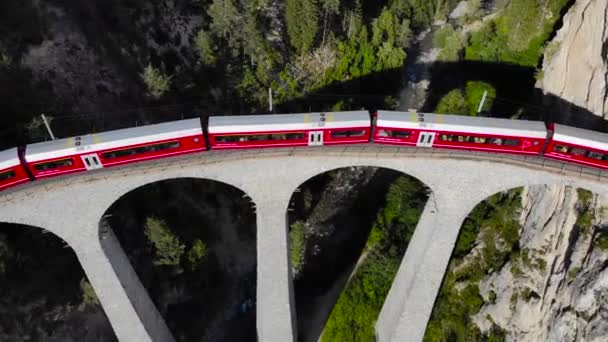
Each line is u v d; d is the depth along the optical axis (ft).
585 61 128.36
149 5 171.83
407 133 119.34
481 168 116.47
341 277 165.07
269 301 133.28
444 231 125.59
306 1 175.73
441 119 119.34
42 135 142.00
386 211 170.50
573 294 116.67
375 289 158.40
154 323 138.00
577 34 131.64
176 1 177.06
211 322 158.71
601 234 115.44
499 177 117.80
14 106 141.18
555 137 115.65
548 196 132.87
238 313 161.38
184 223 162.09
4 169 110.73
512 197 148.46
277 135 119.75
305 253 169.48
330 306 159.94
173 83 166.50
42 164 113.39
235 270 167.12
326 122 119.55
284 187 123.34
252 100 177.78
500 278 138.41
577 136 114.62
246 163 117.29
